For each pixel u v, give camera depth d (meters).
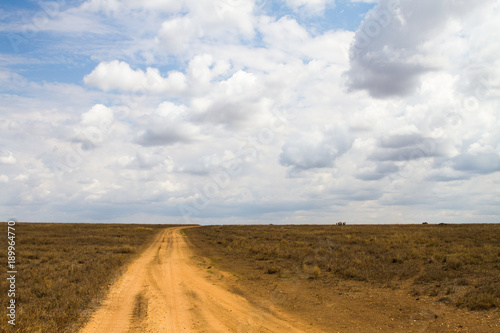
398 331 9.75
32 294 12.52
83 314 10.84
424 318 10.66
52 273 16.80
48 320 9.72
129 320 10.57
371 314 11.46
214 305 12.77
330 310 12.10
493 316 10.20
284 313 11.83
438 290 13.44
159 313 11.41
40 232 53.41
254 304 13.05
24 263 21.38
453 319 10.34
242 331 9.72
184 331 9.55
